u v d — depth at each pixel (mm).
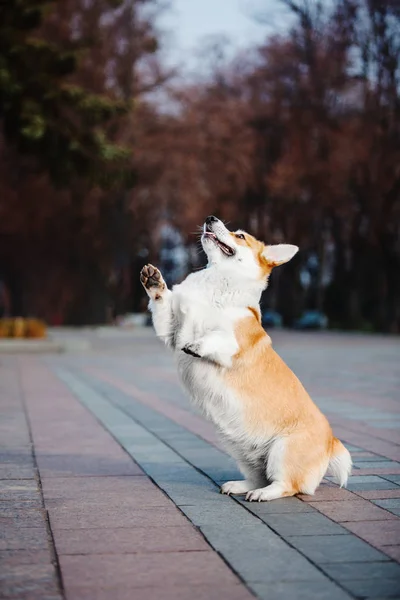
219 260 5980
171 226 55062
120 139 48781
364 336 44438
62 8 43312
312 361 22812
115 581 3977
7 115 23125
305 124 47594
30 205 50500
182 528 4984
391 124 43500
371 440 8586
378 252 47469
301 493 5941
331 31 43656
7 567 4203
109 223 52688
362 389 14438
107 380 16266
